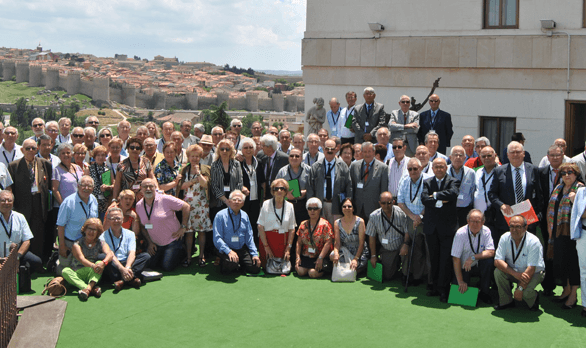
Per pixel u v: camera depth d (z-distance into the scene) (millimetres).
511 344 5629
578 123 11320
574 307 6668
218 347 5613
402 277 7652
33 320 5957
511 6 11586
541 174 7156
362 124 10508
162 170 8508
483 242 6828
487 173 7371
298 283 7668
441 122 9969
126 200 7926
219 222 8023
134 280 7402
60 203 8352
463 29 11984
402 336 5859
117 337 5844
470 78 12000
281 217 8070
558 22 11117
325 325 6176
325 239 7922
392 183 8266
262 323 6234
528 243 6496
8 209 7184
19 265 7168
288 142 9852
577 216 6320
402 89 12703
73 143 9164
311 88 13711
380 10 12719
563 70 11148
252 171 8656
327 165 8367
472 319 6324
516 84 11602
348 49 13117
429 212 7090
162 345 5660
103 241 7465
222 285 7555
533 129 11555
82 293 6914
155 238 8125
